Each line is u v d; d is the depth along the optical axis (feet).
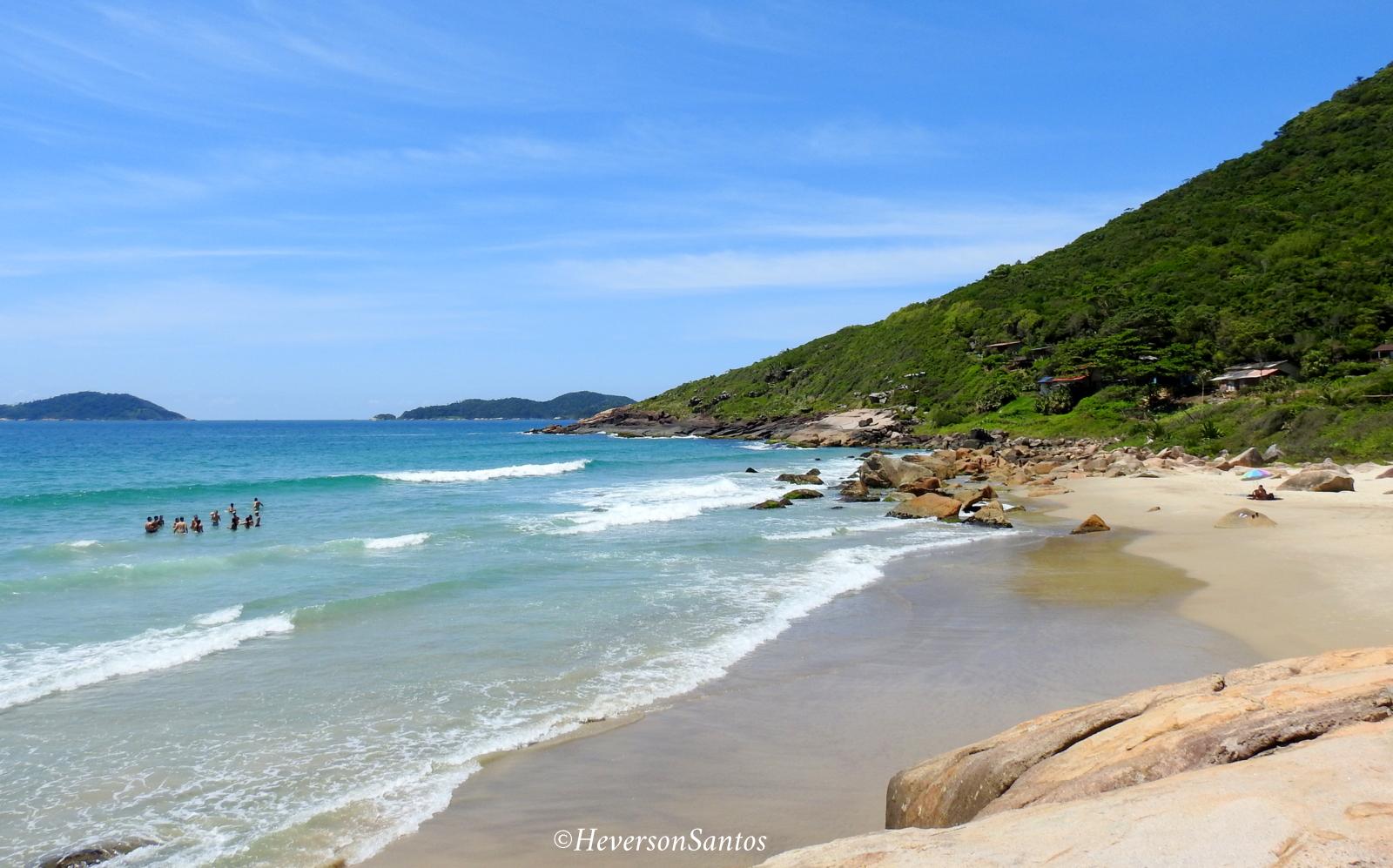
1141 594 51.37
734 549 70.85
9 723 30.81
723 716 31.76
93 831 23.15
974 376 317.83
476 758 27.94
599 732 30.22
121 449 276.82
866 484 128.98
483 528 82.84
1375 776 11.89
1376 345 216.74
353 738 29.60
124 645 40.52
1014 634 42.73
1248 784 12.30
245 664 37.83
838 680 35.83
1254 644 39.27
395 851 22.16
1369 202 297.94
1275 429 162.09
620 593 53.11
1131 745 16.17
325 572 60.03
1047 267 394.73
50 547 70.44
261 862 21.59
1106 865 10.84
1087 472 144.56
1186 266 309.83
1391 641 38.17
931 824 18.75
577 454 249.75
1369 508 84.48
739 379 476.95
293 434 488.02
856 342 435.53
